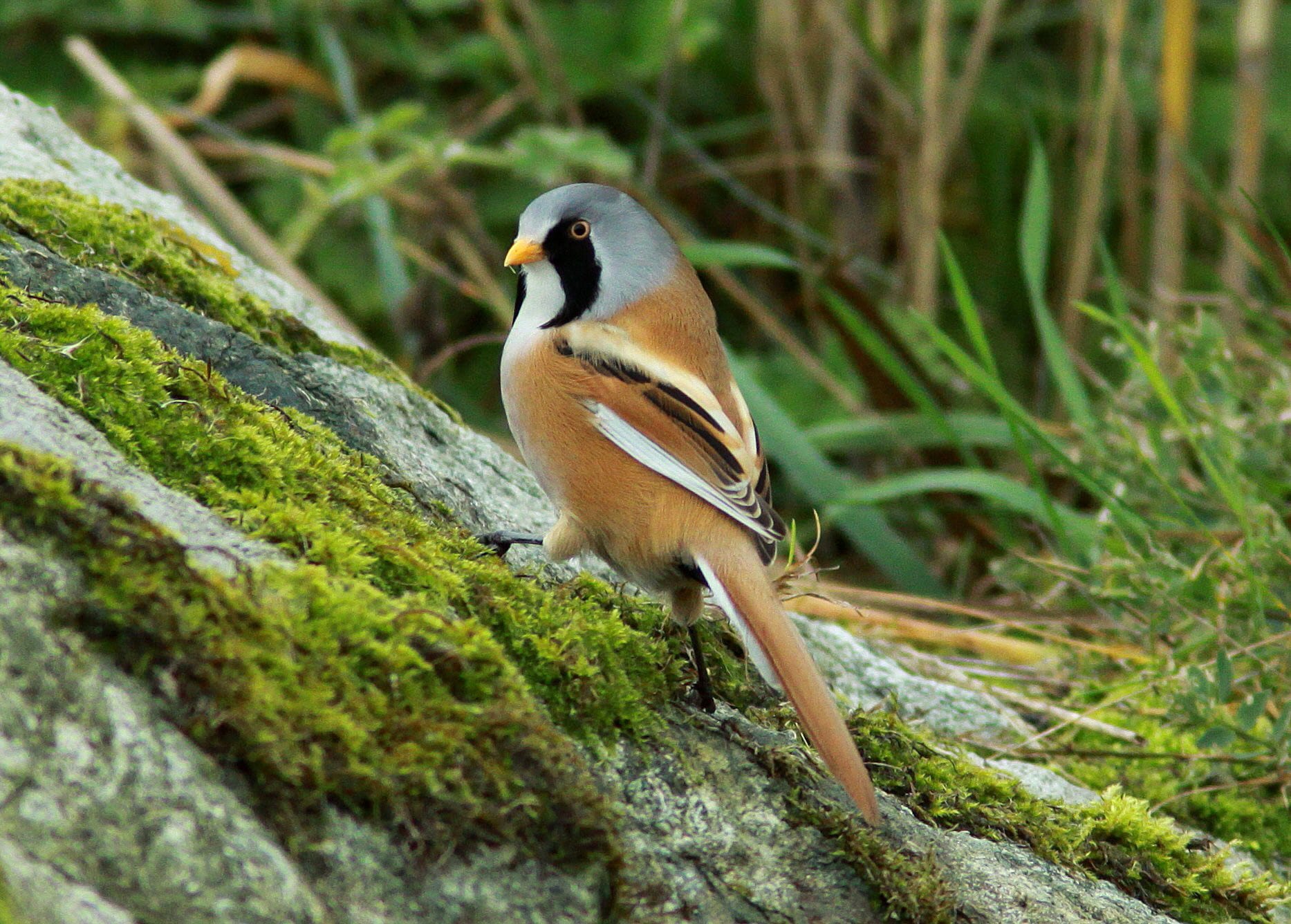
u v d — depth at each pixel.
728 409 6.86
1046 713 8.48
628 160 12.08
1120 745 8.17
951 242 15.12
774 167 14.81
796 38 14.25
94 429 5.00
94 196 7.47
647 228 7.25
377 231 12.45
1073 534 9.68
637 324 6.95
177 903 3.57
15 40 13.65
